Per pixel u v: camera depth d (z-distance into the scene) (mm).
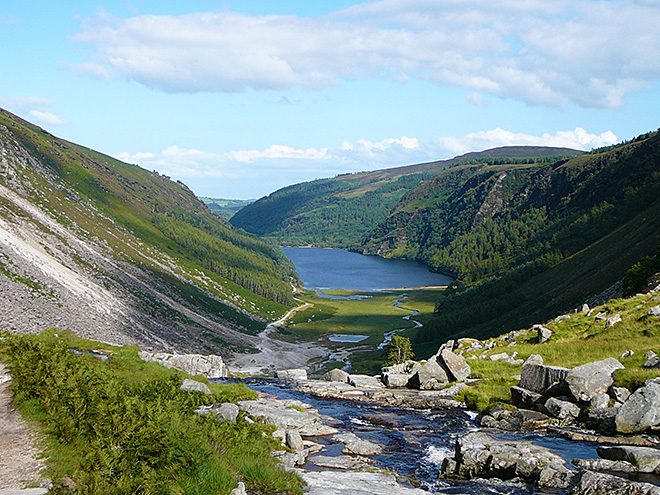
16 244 143875
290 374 55312
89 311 131875
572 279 162125
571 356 39594
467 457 22281
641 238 143875
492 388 37312
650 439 23859
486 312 183125
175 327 167625
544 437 25891
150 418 18797
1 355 32219
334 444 26656
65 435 17641
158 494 14094
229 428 22219
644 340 39250
